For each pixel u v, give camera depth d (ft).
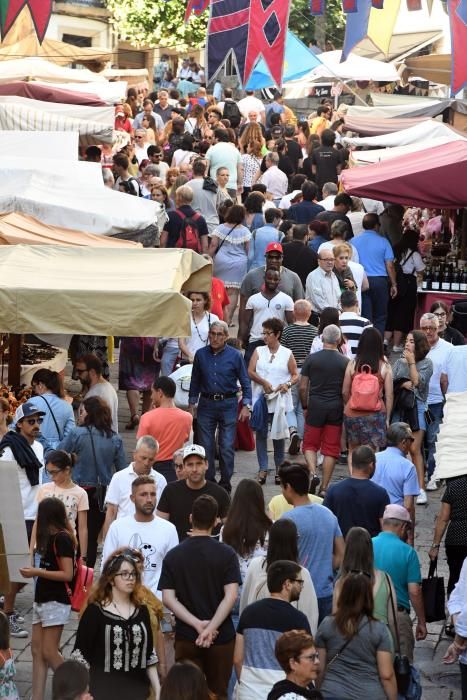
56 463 75.46
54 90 169.27
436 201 131.64
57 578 67.31
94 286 86.02
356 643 57.93
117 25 298.35
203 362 99.76
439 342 102.06
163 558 67.41
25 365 110.42
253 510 67.00
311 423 98.84
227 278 137.90
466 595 66.59
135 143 194.90
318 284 120.16
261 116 232.73
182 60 317.22
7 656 56.75
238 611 67.15
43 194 109.70
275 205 176.76
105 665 57.88
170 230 136.05
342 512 74.18
